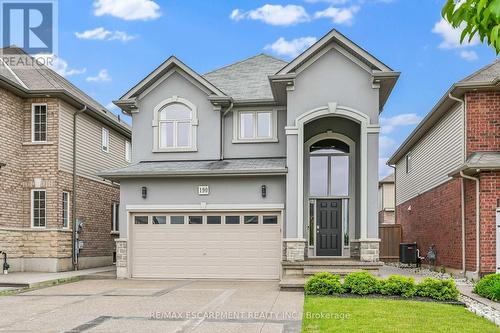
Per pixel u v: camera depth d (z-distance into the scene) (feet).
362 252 47.55
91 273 53.98
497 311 30.04
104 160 69.87
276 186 50.47
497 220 47.06
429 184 67.10
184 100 55.62
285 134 53.67
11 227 54.80
